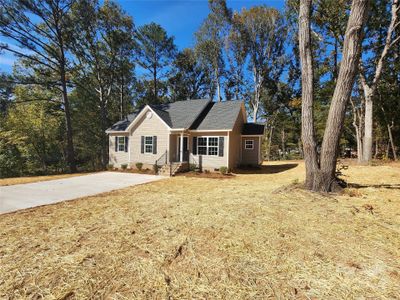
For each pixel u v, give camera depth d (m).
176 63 28.55
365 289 2.06
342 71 5.37
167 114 16.61
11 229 3.96
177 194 6.77
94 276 2.40
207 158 14.65
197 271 2.44
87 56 20.89
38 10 16.28
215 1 23.27
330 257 2.62
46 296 2.10
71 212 5.07
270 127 29.05
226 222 3.81
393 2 12.43
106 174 13.79
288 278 2.26
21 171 20.48
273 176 12.02
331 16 13.48
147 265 2.58
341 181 6.09
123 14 21.33
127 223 4.04
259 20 23.47
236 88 28.03
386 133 17.48
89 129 25.25
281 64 24.98
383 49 14.16
